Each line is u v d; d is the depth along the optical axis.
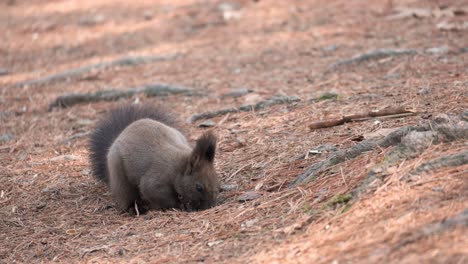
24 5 43.00
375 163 12.46
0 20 39.56
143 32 33.50
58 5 42.16
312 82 21.33
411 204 10.45
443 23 26.23
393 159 11.99
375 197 11.09
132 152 14.55
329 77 21.58
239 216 12.50
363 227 10.36
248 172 14.97
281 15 33.16
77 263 11.84
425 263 8.72
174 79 24.42
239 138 17.11
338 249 9.95
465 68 19.66
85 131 20.27
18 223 14.29
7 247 13.12
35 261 12.38
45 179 16.66
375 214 10.59
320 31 28.88
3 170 17.42
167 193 14.16
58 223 14.13
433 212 9.99
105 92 23.20
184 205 14.18
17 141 19.89
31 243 13.18
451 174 10.95
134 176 14.53
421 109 15.72
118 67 27.28
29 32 36.28
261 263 10.27
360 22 29.38
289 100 19.41
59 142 19.47
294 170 14.30
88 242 12.84
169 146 14.55
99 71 26.91
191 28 33.09
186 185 13.80
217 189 13.83
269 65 24.73
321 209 11.59
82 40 33.59
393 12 30.20
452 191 10.45
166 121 16.75
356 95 18.58
